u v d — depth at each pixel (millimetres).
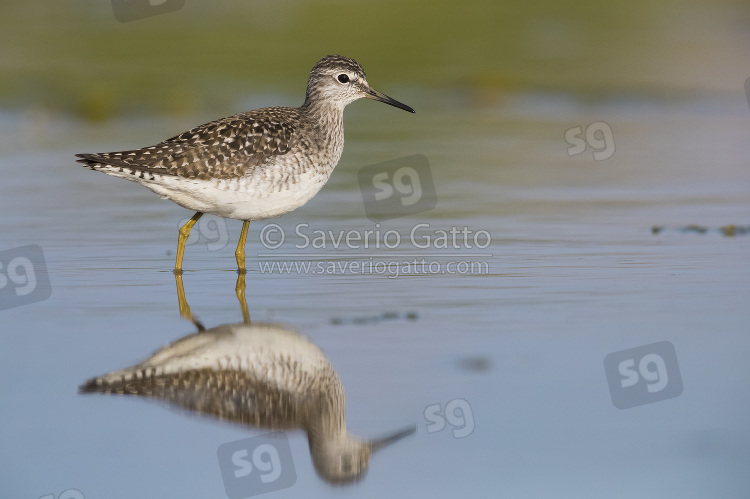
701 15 34062
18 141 21766
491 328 11023
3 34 30000
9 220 16047
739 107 25203
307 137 13484
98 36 30125
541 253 14211
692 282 12625
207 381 9820
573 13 33719
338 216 16625
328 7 33156
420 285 12781
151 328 11148
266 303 12125
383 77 27594
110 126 23047
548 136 22844
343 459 8562
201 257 14422
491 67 28375
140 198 18094
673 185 18531
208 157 12641
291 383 9734
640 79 27484
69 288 12734
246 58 28203
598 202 17297
